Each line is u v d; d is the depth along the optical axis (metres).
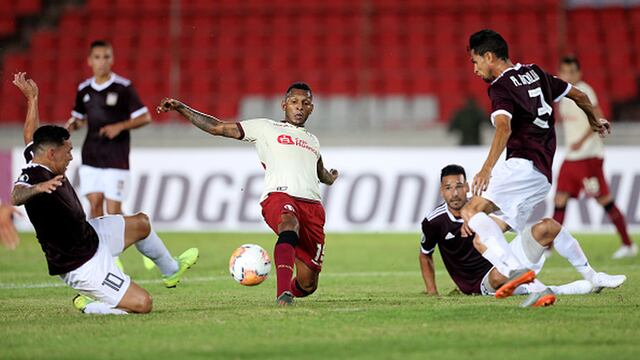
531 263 23.92
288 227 23.80
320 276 35.16
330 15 84.38
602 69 80.25
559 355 16.77
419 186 56.06
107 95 37.03
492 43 23.23
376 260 41.34
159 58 81.50
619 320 20.56
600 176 43.91
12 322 21.34
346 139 67.62
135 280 33.72
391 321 20.55
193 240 50.56
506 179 23.08
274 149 25.30
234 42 82.94
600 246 47.97
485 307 22.58
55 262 21.72
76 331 19.73
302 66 81.75
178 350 17.48
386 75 79.56
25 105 77.81
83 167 37.28
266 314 21.70
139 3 85.81
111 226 23.38
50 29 85.38
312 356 16.84
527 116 23.08
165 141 67.00
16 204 20.47
